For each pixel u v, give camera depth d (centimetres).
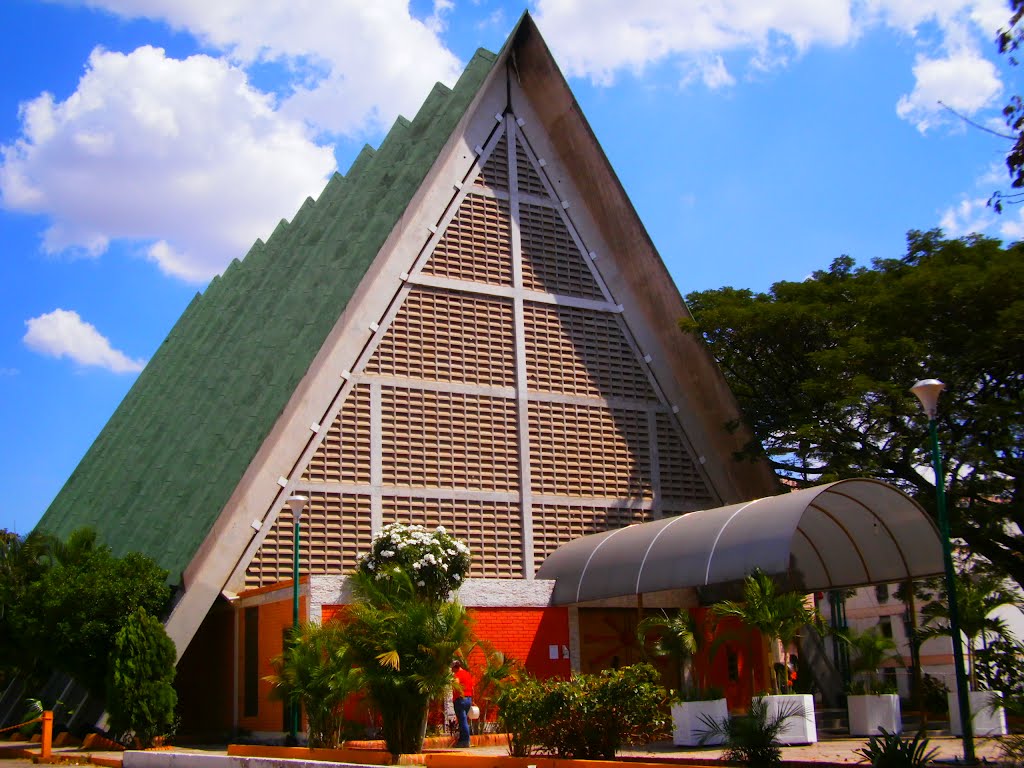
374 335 2791
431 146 2997
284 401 2634
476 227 2986
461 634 1812
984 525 2800
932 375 2814
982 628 2491
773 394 3353
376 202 3062
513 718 1684
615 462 3055
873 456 2952
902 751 1419
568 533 2931
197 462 2831
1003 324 2648
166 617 2481
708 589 2794
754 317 3098
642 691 1639
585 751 1623
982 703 2033
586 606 2670
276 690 2030
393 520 2711
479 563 2791
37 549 2956
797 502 2205
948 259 3050
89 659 2441
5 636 2895
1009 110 1288
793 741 1942
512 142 3092
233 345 3300
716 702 1955
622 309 3164
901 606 4028
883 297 2850
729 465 3212
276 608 2420
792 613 1997
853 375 2889
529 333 3003
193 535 2562
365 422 2731
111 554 2905
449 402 2847
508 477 2886
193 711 2842
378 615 1831
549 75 3075
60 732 2600
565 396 3017
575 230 3148
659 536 2461
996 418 2730
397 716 1803
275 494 2598
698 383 3175
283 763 1636
